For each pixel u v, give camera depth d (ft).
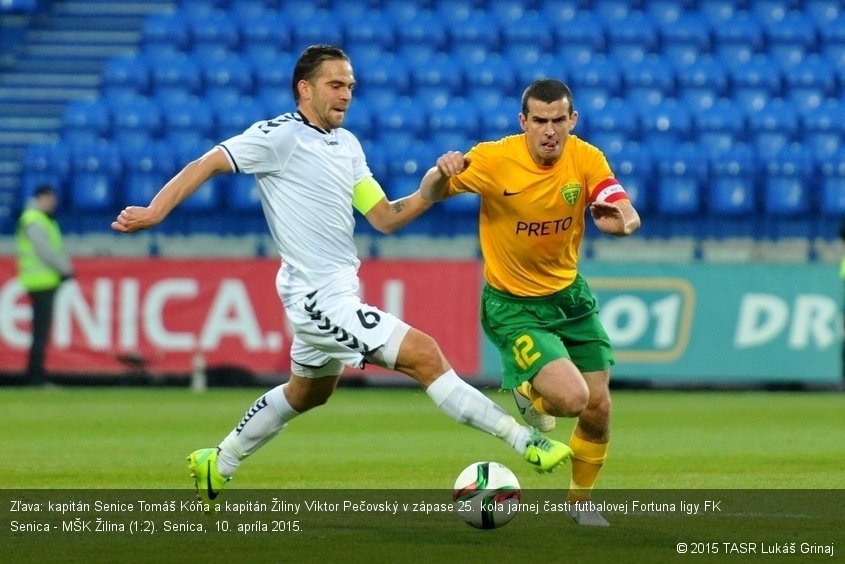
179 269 201.57
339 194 81.92
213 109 251.19
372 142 245.65
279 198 81.66
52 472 108.68
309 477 105.60
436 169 81.71
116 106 252.83
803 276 200.75
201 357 201.36
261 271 201.26
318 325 81.61
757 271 200.85
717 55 272.31
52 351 201.57
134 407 171.94
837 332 200.64
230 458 85.66
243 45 269.85
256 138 80.38
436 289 200.23
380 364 80.59
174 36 270.26
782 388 210.18
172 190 78.07
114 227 76.79
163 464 114.42
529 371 81.71
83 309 201.67
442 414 166.40
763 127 251.60
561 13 279.28
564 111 78.74
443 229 228.02
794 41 274.57
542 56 270.05
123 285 201.57
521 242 82.84
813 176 234.79
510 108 252.62
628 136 248.93
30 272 196.24
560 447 75.05
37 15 276.62
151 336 201.46
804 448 128.67
